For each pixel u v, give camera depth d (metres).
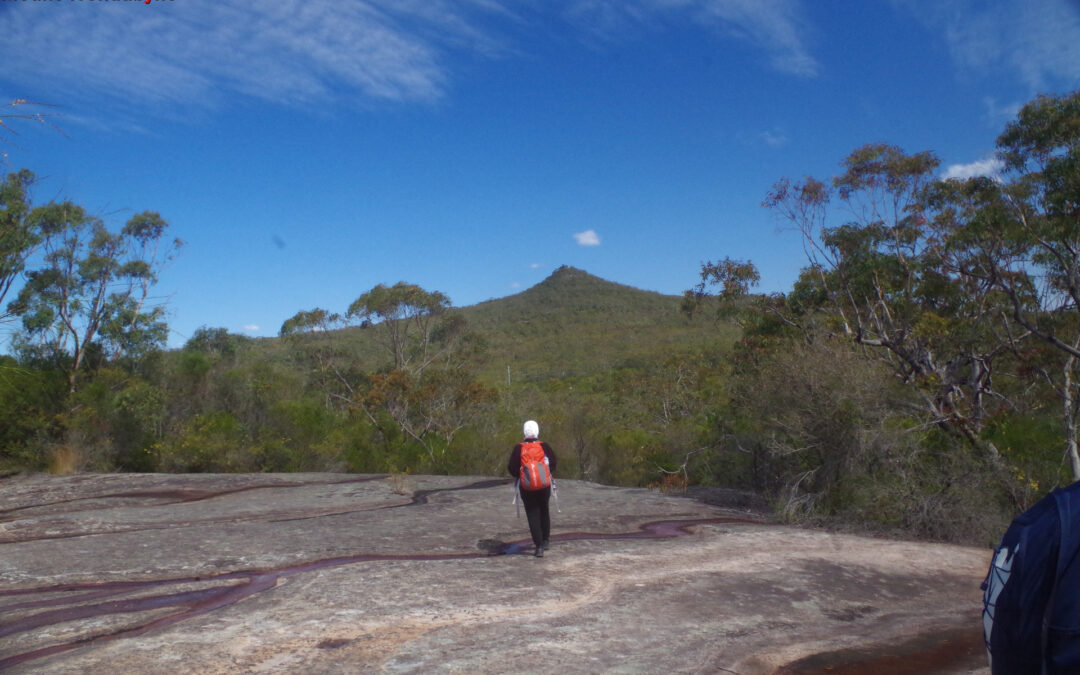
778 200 15.31
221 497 13.20
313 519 10.73
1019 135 12.63
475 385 24.98
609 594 6.86
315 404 23.16
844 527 10.62
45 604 6.45
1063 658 1.71
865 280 15.06
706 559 8.44
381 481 15.52
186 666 4.85
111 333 23.12
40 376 19.88
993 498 10.81
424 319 30.98
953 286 15.10
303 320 30.41
